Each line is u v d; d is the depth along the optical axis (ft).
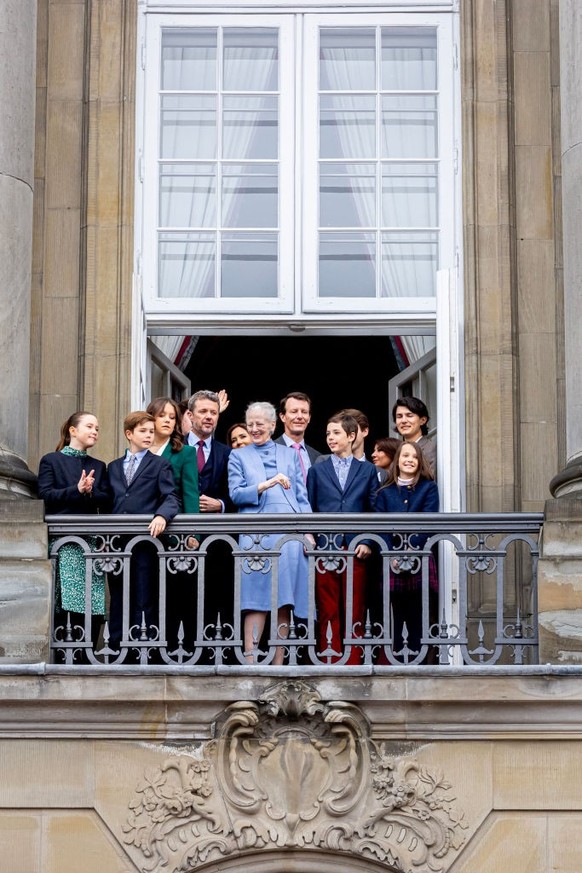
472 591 64.08
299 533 57.82
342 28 69.15
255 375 93.91
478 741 56.08
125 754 56.34
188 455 59.11
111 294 66.69
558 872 55.62
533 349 66.49
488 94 67.97
